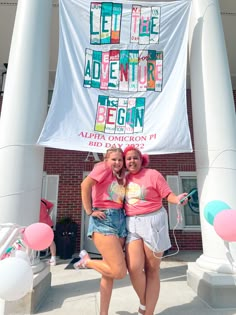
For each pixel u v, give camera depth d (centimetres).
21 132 345
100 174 251
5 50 710
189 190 759
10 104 354
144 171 264
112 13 405
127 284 396
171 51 399
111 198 251
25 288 184
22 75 362
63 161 748
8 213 322
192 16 424
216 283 312
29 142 348
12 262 188
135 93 387
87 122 369
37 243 238
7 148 339
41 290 328
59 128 356
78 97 374
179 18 407
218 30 403
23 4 393
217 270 325
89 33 397
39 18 388
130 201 256
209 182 354
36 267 329
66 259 615
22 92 356
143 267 246
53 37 650
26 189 335
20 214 326
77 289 380
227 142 358
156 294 249
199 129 380
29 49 372
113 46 398
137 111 381
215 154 356
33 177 345
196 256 630
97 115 374
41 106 370
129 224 253
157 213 253
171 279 425
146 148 361
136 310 301
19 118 349
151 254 246
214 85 378
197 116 387
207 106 375
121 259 237
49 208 554
